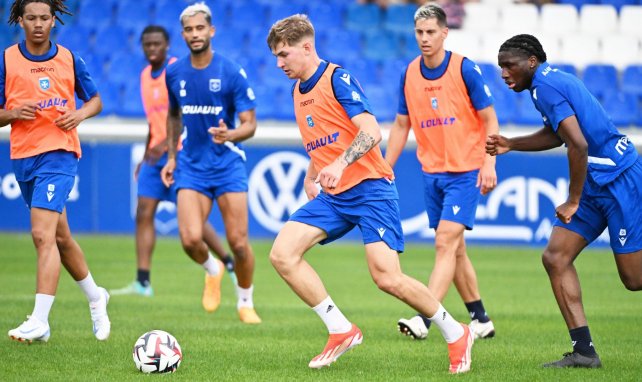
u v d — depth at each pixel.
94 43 72.12
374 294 39.44
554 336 29.23
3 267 44.94
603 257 54.47
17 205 58.25
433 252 53.59
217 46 71.62
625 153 22.91
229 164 31.53
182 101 31.39
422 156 29.86
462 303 37.84
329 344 22.78
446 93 28.84
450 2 75.94
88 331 28.45
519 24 76.00
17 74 25.31
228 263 38.09
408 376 21.98
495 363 24.06
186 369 22.66
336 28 75.62
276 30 22.30
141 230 38.41
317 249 56.88
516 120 65.75
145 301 36.22
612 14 76.44
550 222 56.94
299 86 22.78
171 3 74.75
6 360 23.45
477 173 28.91
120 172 57.44
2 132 57.84
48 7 25.17
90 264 46.69
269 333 28.97
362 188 22.52
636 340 28.28
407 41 73.88
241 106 31.17
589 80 70.56
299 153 57.00
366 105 21.92
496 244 57.19
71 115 25.20
